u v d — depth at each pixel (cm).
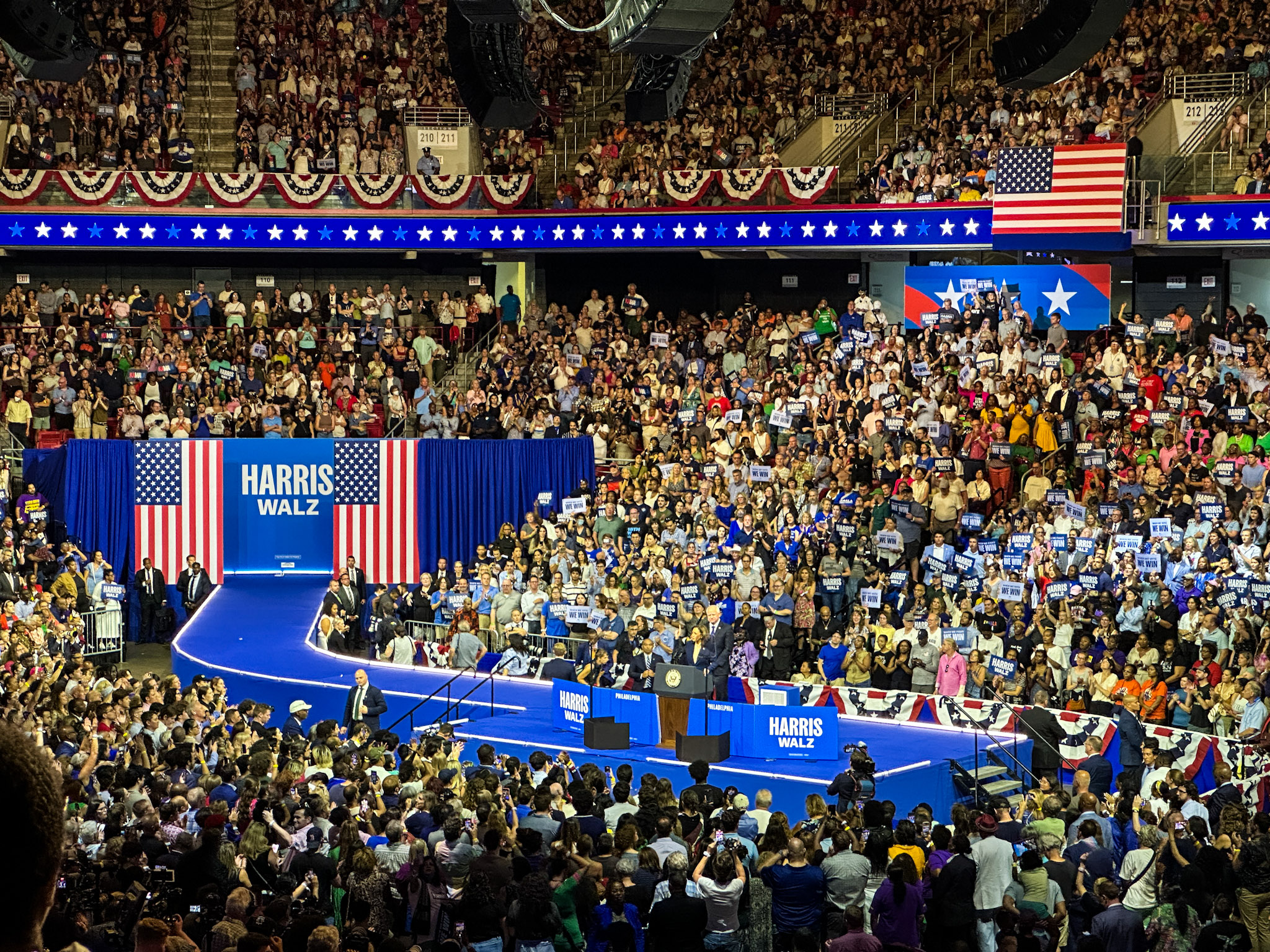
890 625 2609
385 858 1280
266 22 4031
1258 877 1278
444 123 3953
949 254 3906
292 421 3538
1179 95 3534
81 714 1842
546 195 3959
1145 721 2248
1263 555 2545
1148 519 2723
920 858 1288
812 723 2247
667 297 4194
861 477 3098
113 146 3797
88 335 3691
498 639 2903
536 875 1112
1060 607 2517
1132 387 3112
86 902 1089
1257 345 3203
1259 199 3275
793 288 4106
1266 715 2114
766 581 2825
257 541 3491
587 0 4169
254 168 3866
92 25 3941
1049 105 3600
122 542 3412
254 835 1302
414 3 4109
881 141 3869
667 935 1105
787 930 1209
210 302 3891
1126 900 1327
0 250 3981
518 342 3747
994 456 3078
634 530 3053
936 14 3953
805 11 4047
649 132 3922
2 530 3030
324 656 2892
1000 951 1141
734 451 3247
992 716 2378
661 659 2539
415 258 4219
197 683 2083
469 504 3462
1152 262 3731
